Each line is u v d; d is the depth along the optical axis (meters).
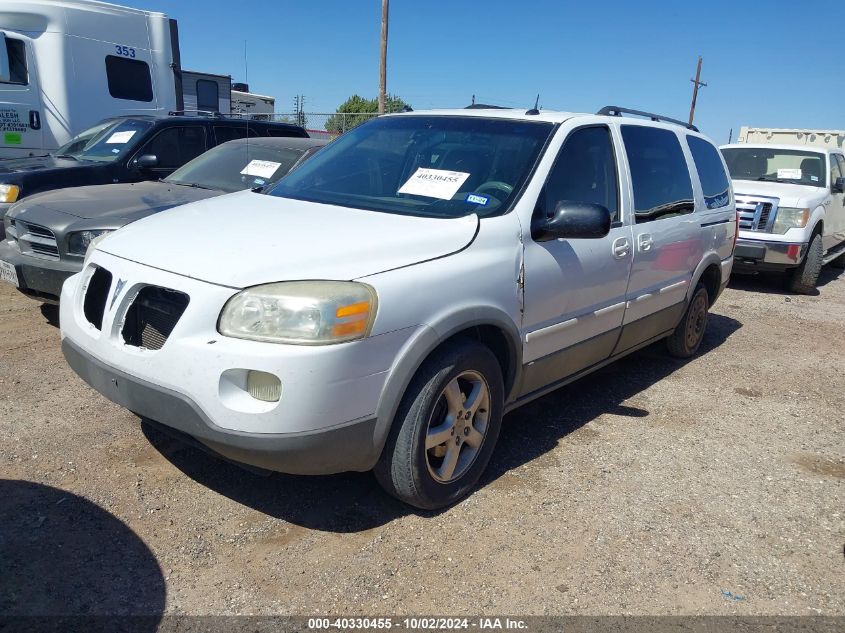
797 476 3.93
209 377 2.67
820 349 6.60
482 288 3.23
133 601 2.60
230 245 2.98
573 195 3.92
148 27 11.00
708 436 4.39
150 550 2.89
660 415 4.69
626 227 4.30
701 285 5.69
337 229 3.17
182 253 2.96
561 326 3.80
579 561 3.01
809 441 4.43
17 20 9.56
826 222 9.40
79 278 3.33
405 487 3.08
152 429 3.89
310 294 2.70
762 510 3.53
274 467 2.75
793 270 9.15
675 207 4.94
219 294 2.72
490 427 3.45
